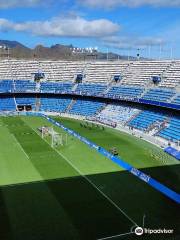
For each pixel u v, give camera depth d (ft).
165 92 358.84
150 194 175.52
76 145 272.51
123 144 282.36
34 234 135.74
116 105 403.13
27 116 412.98
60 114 431.02
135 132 326.44
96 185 186.39
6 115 417.69
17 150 255.70
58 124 353.92
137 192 177.78
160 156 246.47
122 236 134.82
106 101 419.95
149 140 296.92
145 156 246.27
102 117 392.47
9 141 283.18
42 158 235.61
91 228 140.56
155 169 217.36
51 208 157.79
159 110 348.38
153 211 156.56
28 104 454.40
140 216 151.43
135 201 166.61
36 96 466.29
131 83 414.62
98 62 478.18
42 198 168.45
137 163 229.04
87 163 225.56
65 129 330.34
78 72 481.05
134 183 190.49
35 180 192.85
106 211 155.74
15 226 141.79
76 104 439.22
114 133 327.06
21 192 175.42
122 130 340.59
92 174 204.03
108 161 230.48
